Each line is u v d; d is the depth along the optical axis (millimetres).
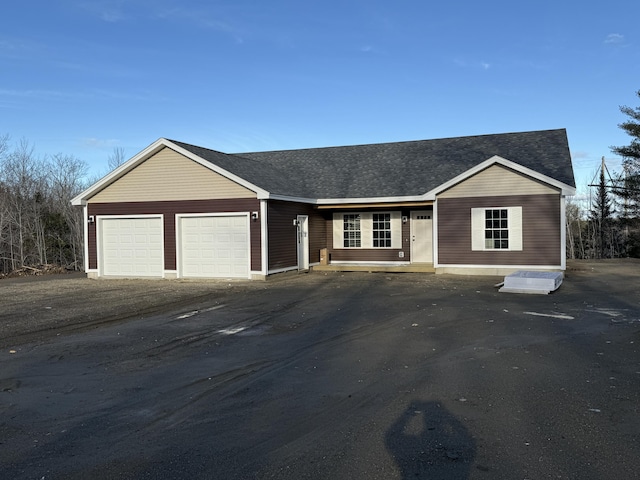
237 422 5004
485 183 18078
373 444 4391
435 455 4145
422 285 15844
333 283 16750
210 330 9594
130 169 19359
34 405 5621
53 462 4184
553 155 19453
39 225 36094
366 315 10820
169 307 12367
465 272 18453
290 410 5309
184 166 18703
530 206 17547
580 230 47125
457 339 8469
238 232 18125
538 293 13617
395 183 20812
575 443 4340
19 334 9367
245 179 17875
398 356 7449
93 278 19953
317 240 21906
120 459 4215
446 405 5336
